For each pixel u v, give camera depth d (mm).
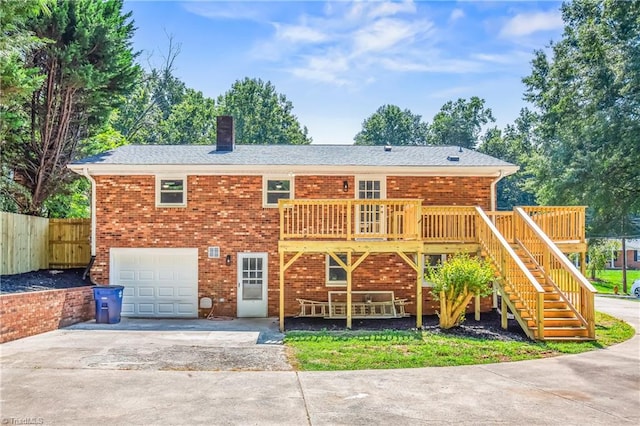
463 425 6758
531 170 33000
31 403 7555
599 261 34812
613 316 17203
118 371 9508
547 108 37094
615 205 29266
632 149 27281
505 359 10812
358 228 16953
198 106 51438
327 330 14391
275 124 56812
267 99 57375
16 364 9992
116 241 17328
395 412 7266
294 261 15836
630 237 29938
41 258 18062
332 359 10633
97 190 17375
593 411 7363
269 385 8656
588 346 12188
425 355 10992
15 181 21234
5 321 12211
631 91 28172
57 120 21172
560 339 12789
